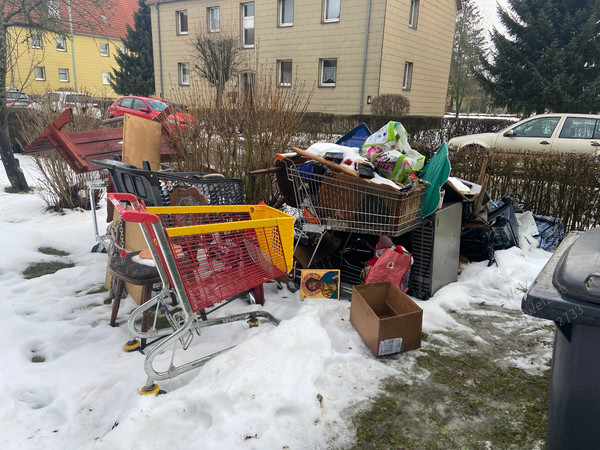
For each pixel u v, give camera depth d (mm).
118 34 33562
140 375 2701
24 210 6641
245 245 2988
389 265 3545
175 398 2383
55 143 4543
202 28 19172
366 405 2486
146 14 26875
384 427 2330
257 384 2438
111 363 2861
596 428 1540
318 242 3904
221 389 2379
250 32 19312
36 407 2514
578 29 18109
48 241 5316
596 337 1480
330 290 3734
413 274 3850
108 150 4852
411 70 18281
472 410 2486
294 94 5543
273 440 2137
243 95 5129
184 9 20641
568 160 5477
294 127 5199
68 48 31516
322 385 2607
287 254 3055
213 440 2115
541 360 2979
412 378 2750
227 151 4984
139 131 4238
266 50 18719
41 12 8758
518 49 19219
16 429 2295
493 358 2998
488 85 19719
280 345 2795
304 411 2350
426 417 2420
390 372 2787
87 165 4555
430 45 19078
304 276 3709
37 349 3098
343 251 4180
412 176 3625
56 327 3334
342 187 3604
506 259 4422
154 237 2934
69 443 2215
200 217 3303
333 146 3721
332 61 17531
